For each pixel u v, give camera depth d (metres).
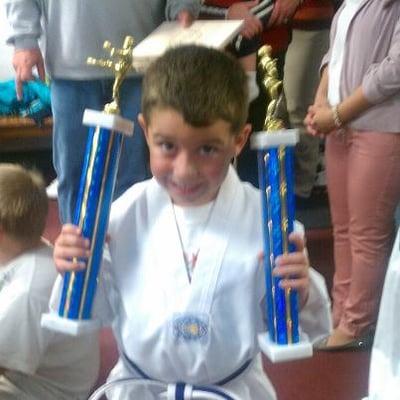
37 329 1.37
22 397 1.45
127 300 1.03
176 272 1.01
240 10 2.49
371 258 1.97
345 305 2.09
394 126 1.82
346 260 2.11
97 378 1.73
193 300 1.01
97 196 0.90
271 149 0.88
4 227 1.40
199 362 1.02
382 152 1.84
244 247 1.01
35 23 1.98
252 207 1.04
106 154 0.89
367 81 1.78
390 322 1.06
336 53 1.91
